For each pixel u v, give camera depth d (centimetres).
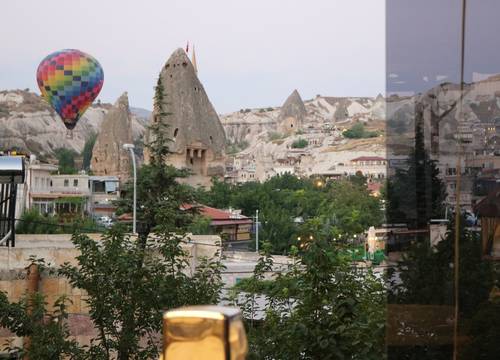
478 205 285
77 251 1116
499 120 282
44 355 870
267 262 982
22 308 894
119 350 913
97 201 11025
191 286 955
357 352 676
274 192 11306
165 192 4384
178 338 151
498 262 281
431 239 287
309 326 725
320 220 878
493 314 279
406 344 286
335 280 752
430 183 287
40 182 10575
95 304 936
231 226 8050
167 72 16888
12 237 1141
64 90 7475
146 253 979
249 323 920
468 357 280
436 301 284
